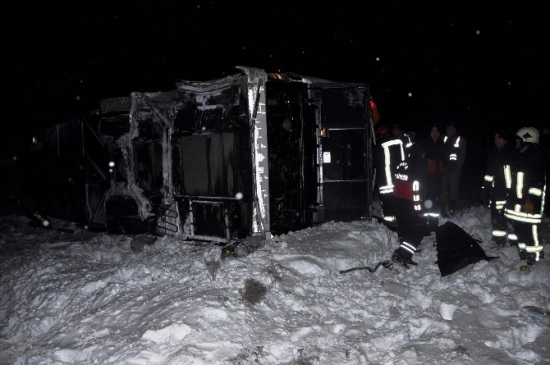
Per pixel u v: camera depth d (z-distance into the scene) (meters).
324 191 7.98
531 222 6.41
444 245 6.32
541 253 6.48
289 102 7.43
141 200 7.97
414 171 6.67
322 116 7.90
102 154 8.77
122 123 8.21
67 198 10.14
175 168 7.44
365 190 7.90
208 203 7.03
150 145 7.82
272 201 7.38
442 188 9.93
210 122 6.88
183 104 7.27
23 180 12.08
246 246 6.36
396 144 6.70
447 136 9.80
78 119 9.46
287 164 7.54
